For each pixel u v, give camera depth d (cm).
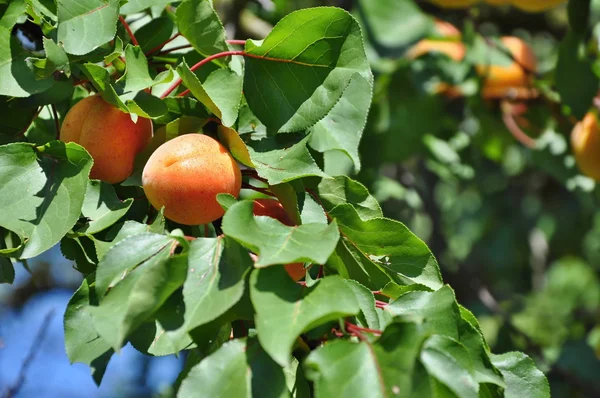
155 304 67
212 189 73
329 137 79
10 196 73
